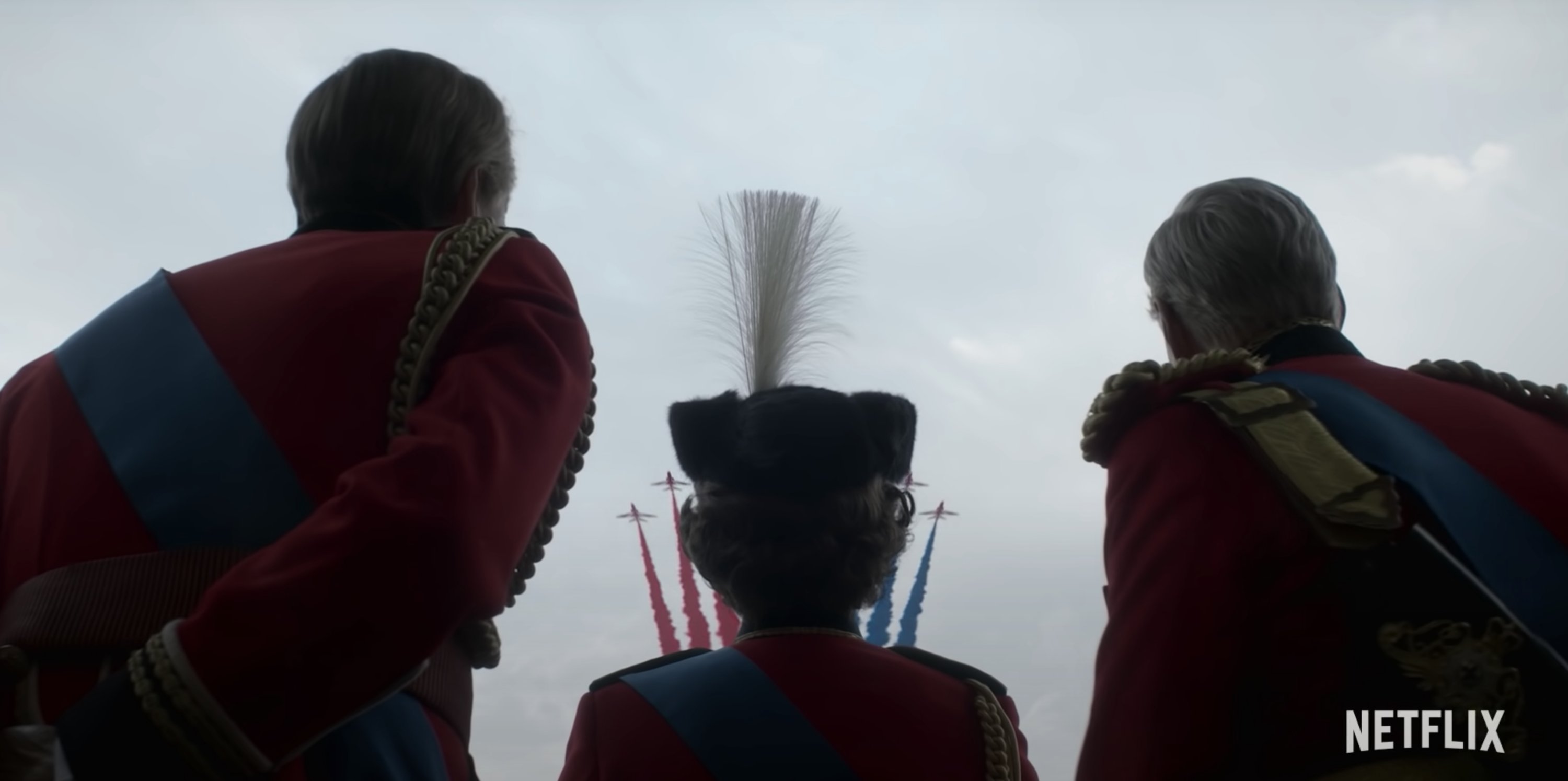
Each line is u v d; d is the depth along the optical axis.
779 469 2.65
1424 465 1.86
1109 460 2.13
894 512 2.78
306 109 1.91
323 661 1.18
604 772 2.47
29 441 1.57
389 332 1.53
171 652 1.19
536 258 1.66
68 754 1.19
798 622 2.63
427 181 1.86
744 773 2.40
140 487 1.46
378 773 1.43
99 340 1.61
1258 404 1.93
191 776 1.17
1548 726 1.70
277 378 1.50
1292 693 1.77
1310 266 2.29
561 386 1.49
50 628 1.39
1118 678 1.88
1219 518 1.86
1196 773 1.78
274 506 1.44
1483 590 1.75
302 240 1.72
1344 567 1.79
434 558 1.22
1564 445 1.99
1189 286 2.34
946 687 2.60
